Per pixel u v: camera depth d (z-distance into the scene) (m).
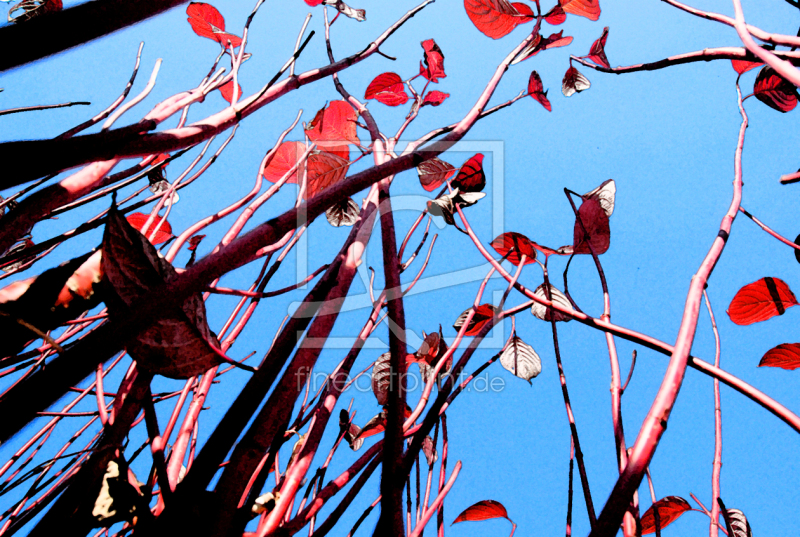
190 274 0.43
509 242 0.61
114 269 0.41
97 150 0.43
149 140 0.45
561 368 0.59
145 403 0.49
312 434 0.53
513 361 0.66
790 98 0.64
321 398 0.65
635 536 0.50
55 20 0.40
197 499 0.44
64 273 0.45
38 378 0.38
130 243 0.42
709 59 0.53
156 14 0.44
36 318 0.43
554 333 0.60
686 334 0.42
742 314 0.66
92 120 0.64
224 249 0.44
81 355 0.39
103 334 0.40
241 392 0.47
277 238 0.46
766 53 0.47
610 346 0.56
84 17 0.41
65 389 0.39
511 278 0.54
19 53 0.39
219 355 0.44
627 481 0.35
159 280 0.42
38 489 0.61
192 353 0.43
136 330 0.41
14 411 0.37
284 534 0.50
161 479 0.46
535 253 0.60
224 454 0.45
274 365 0.48
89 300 0.45
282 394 0.47
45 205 0.47
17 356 0.52
